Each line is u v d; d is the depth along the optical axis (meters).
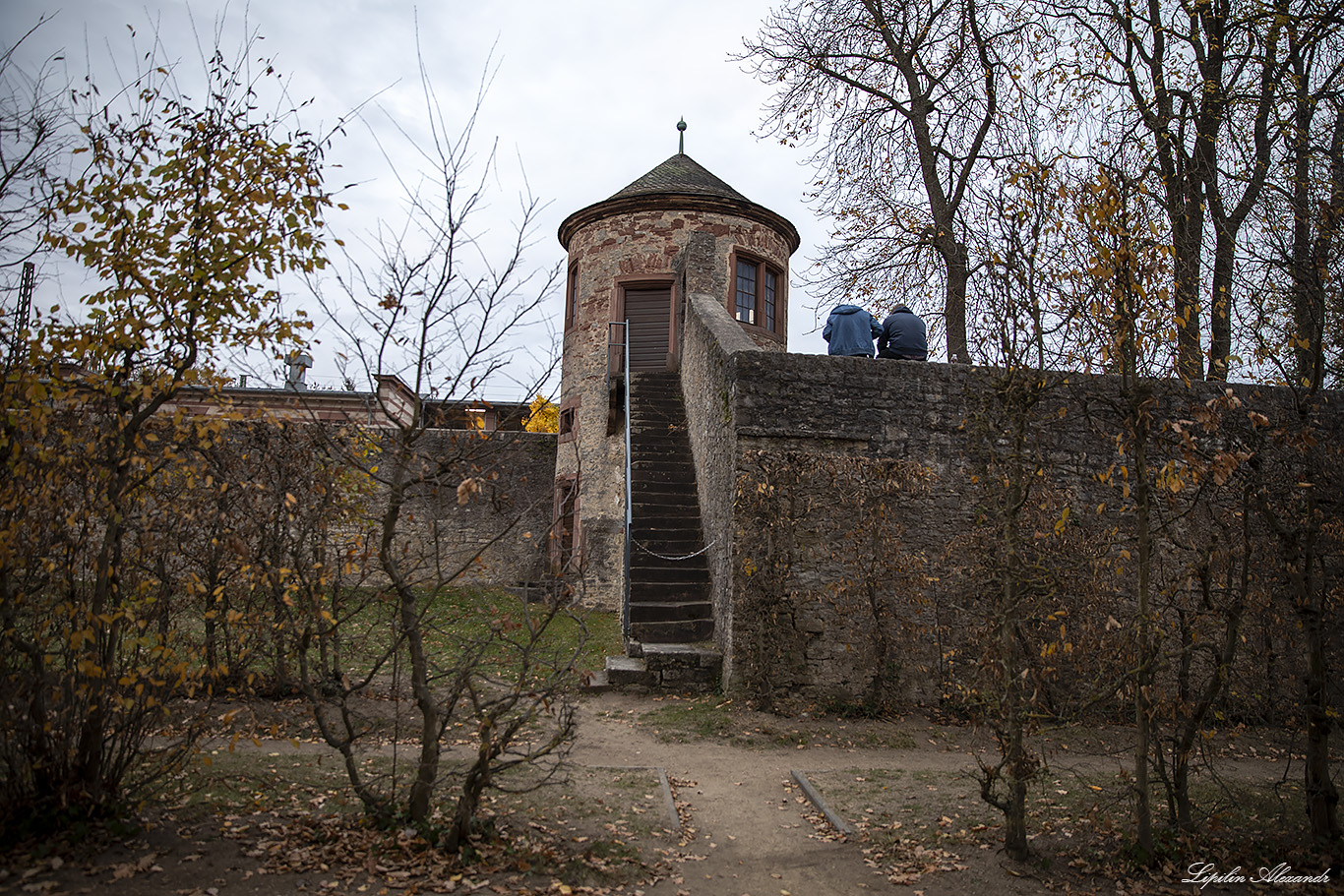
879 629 8.30
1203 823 5.18
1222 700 8.37
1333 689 8.20
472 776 4.29
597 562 14.27
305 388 13.70
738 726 7.48
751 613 8.37
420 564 4.79
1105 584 8.14
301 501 5.99
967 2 12.69
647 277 15.73
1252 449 5.22
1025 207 4.87
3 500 3.86
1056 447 8.81
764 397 8.70
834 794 5.82
